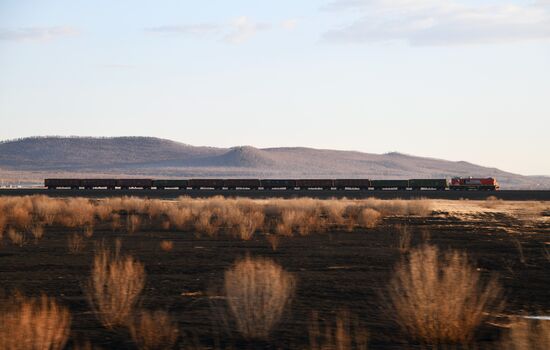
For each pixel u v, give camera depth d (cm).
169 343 1245
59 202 6875
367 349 1210
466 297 1530
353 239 3441
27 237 3497
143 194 10600
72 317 1463
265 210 6081
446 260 2539
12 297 1734
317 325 1402
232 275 1666
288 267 2356
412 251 2812
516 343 1212
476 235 3716
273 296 1409
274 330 1348
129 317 1466
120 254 2744
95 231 3916
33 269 2289
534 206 7219
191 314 1505
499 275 2209
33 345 1134
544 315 1539
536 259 2636
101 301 1541
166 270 2266
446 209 6331
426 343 1260
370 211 5147
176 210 5197
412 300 1366
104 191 11169
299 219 4491
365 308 1597
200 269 2288
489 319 1472
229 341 1262
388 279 2062
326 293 1806
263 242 3250
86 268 2309
